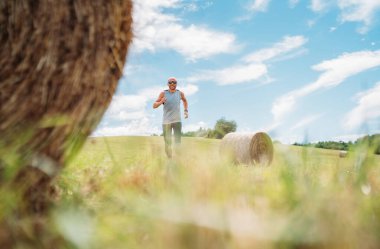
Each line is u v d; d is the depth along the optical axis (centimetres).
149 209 112
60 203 164
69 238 102
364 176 127
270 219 104
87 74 193
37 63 182
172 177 132
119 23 207
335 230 102
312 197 113
